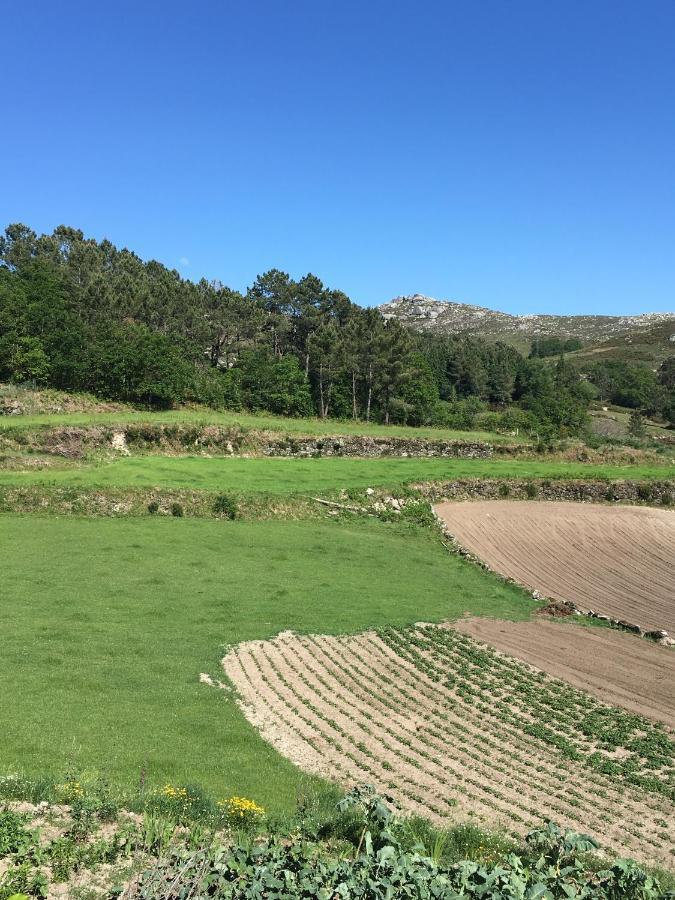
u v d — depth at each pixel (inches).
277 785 763.4
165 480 2464.3
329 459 3262.8
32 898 448.8
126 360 3560.5
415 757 911.0
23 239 5447.8
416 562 2098.9
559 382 6678.2
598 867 623.2
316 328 4970.5
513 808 788.0
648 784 882.1
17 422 2827.3
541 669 1318.9
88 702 949.2
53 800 605.3
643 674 1327.5
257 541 2081.7
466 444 3715.6
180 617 1403.8
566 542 2460.6
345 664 1255.5
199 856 466.3
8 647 1134.4
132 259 5831.7
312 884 427.8
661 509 2987.2
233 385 4178.2
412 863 462.3
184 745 849.5
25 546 1786.4
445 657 1343.5
